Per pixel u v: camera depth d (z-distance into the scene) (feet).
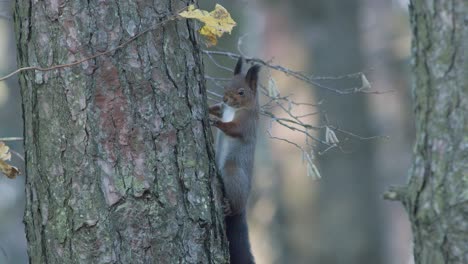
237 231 41.88
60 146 31.35
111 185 31.07
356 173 91.56
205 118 33.65
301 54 95.50
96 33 31.42
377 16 129.08
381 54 119.85
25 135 32.55
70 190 31.17
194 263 32.01
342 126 91.56
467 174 25.86
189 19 33.60
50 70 31.53
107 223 30.91
